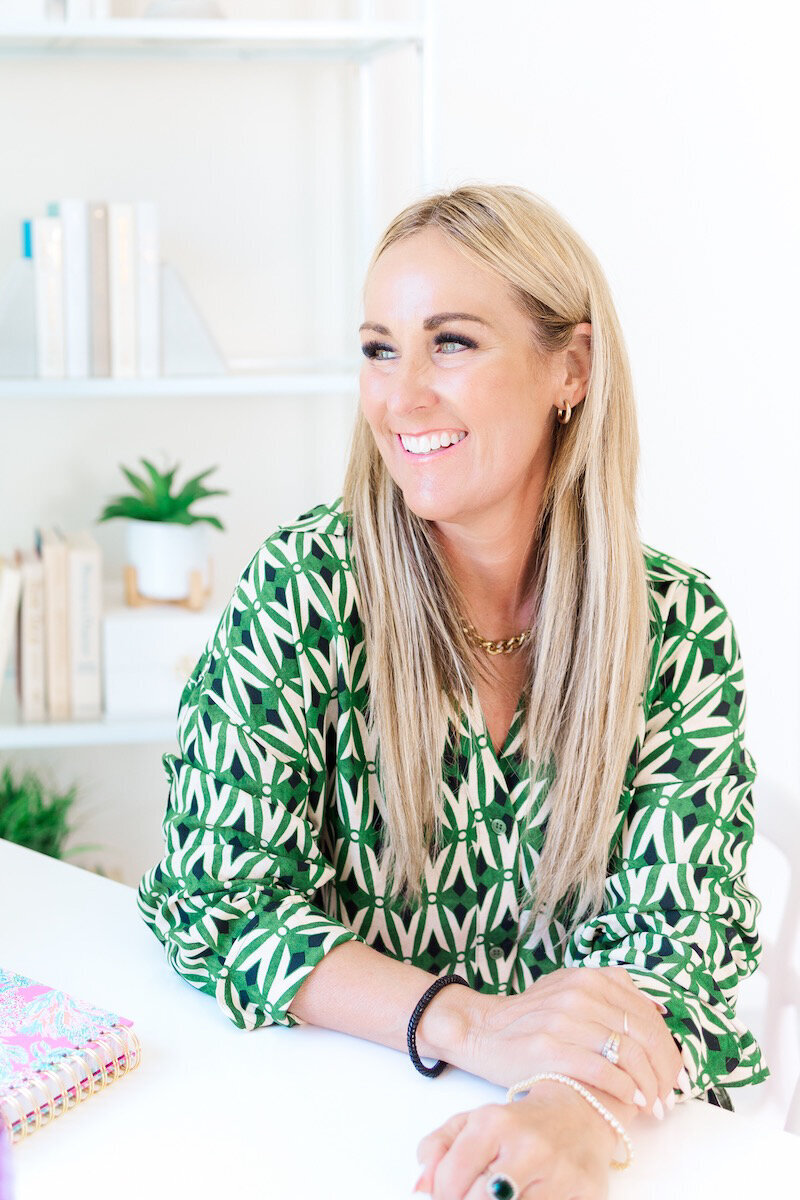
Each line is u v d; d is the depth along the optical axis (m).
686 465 2.53
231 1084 0.91
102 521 2.23
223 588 2.41
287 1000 0.98
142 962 1.08
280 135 2.35
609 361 1.12
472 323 1.04
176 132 2.31
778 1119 1.78
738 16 2.39
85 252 2.08
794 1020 2.03
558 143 2.40
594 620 1.14
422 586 1.14
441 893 1.17
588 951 1.13
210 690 1.12
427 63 2.06
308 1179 0.80
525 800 1.16
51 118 2.27
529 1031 0.92
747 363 2.51
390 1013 0.96
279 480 2.46
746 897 1.15
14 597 2.12
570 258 1.09
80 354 2.10
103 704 2.19
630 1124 0.90
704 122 2.42
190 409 2.41
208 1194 0.79
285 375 2.16
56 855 2.23
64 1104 0.86
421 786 1.14
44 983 1.03
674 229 2.45
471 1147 0.80
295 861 1.09
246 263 2.38
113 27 1.94
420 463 1.07
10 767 2.33
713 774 1.17
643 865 1.14
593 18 2.36
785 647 2.60
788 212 2.47
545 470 1.16
